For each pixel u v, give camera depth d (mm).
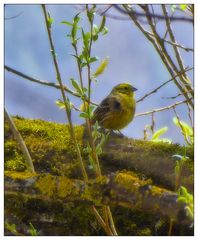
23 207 7602
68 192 6934
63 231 7477
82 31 6699
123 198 6727
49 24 6785
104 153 8305
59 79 6809
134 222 7520
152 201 6586
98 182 6844
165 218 7148
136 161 8055
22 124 8984
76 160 8195
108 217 7473
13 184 7066
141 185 6711
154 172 7812
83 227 7523
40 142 8531
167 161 7879
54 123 9148
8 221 7484
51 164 8234
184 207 6414
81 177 8031
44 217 7566
